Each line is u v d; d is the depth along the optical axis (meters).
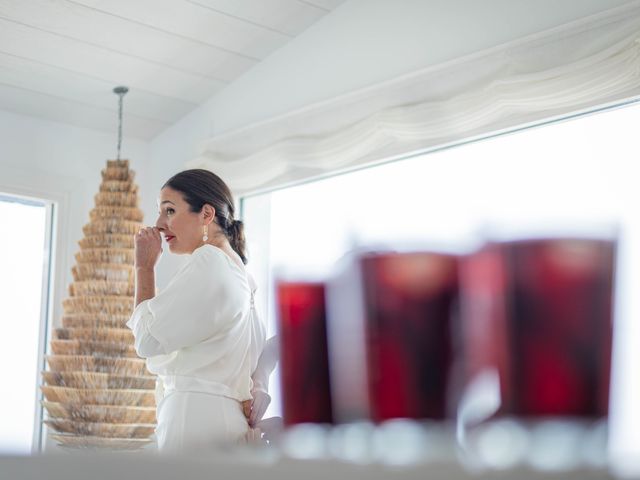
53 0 2.95
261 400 1.73
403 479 0.08
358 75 3.06
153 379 2.88
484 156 2.68
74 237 3.61
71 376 2.79
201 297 1.69
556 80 2.46
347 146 3.02
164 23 3.14
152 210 3.85
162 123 3.79
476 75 2.68
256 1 3.08
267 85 3.40
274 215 3.34
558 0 2.52
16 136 3.51
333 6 3.16
